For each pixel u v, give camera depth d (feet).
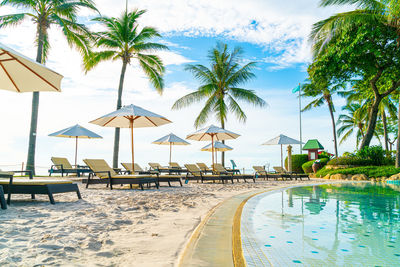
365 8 48.21
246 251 7.08
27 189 14.89
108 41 55.72
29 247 7.31
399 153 48.16
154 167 50.98
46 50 54.19
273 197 19.53
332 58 52.21
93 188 25.27
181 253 7.16
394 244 8.07
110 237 8.62
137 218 11.64
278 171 52.31
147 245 7.82
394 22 47.34
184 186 29.37
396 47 48.96
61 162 40.88
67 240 8.01
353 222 11.17
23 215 11.54
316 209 14.30
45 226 9.65
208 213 12.42
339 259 6.72
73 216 11.59
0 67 16.33
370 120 56.34
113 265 6.23
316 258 6.73
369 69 52.06
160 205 15.23
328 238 8.68
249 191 23.43
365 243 8.14
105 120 31.32
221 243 7.57
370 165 54.39
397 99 69.67
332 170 55.62
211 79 66.18
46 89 18.24
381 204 16.28
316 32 51.47
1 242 7.63
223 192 22.88
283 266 6.09
